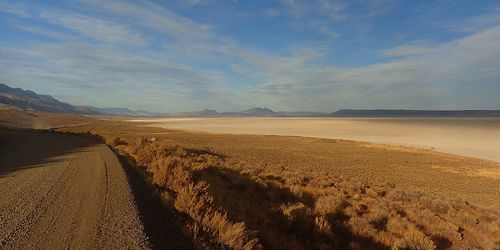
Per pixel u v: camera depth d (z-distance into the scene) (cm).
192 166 1486
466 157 7869
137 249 539
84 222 664
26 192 953
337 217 1177
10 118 16512
